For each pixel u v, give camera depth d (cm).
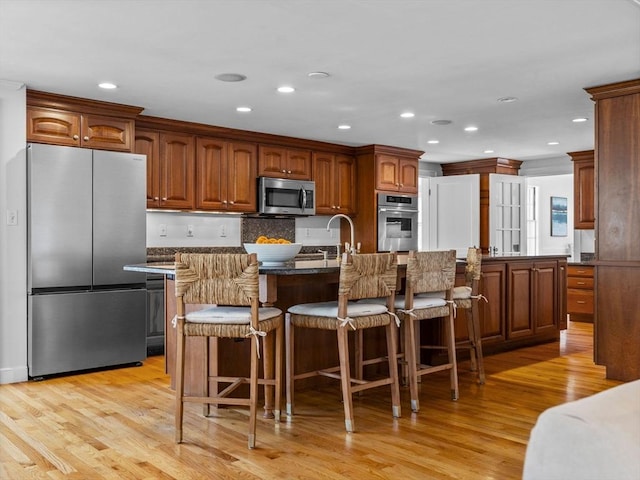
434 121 562
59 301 438
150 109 504
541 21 305
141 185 482
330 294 392
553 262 588
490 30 319
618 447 85
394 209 715
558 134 630
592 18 301
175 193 552
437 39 332
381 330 430
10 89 422
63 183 440
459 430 306
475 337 417
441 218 818
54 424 318
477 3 282
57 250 438
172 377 389
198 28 314
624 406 94
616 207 416
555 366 470
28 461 263
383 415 333
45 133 446
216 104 488
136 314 478
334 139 660
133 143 494
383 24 309
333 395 377
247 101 479
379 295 323
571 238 946
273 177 629
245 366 359
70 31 318
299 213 640
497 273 520
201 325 286
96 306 457
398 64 379
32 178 426
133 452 275
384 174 705
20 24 307
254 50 351
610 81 417
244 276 280
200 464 259
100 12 292
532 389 395
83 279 450
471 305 416
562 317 602
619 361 416
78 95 454
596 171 428
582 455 86
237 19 302
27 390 397
